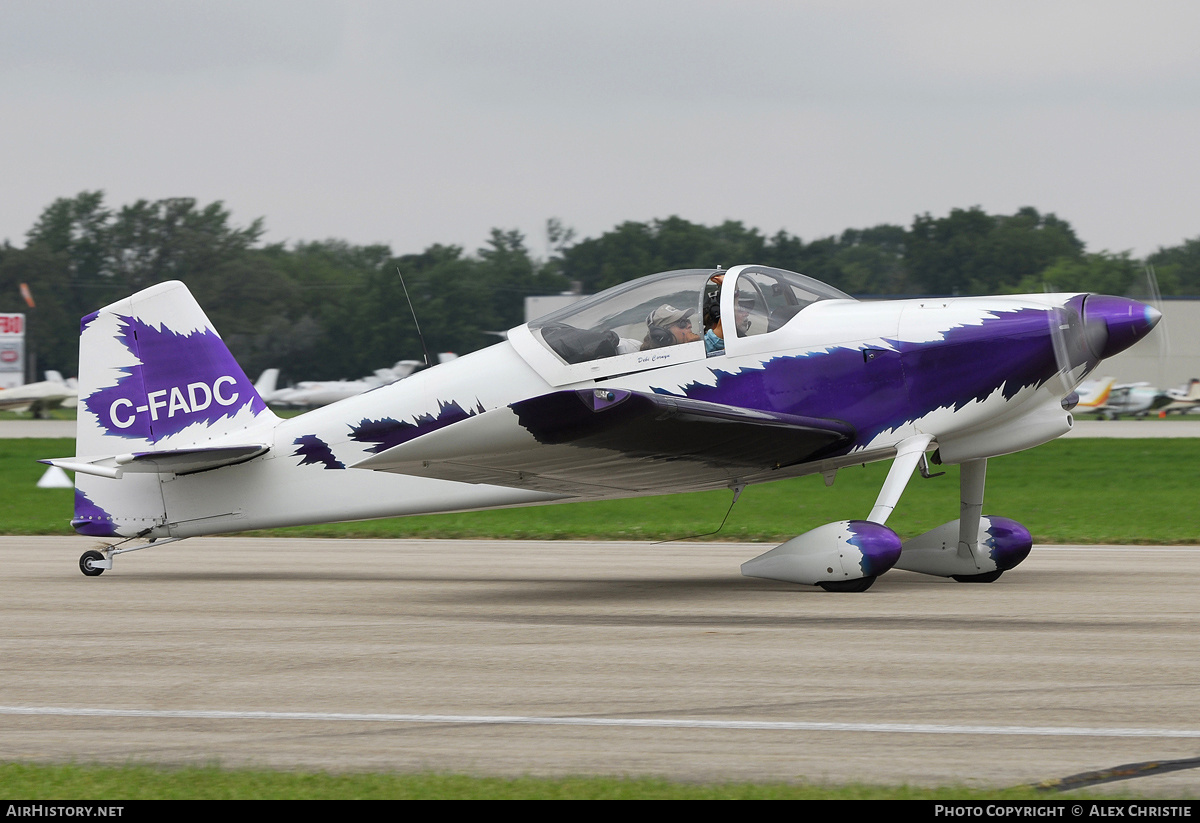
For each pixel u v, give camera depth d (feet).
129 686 55.88
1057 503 177.88
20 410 605.73
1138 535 129.39
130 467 98.22
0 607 82.89
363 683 55.93
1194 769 40.78
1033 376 84.07
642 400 71.36
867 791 38.60
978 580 90.58
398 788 39.60
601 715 49.39
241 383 101.71
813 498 189.06
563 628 70.69
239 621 75.46
